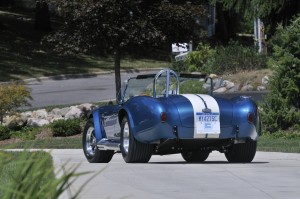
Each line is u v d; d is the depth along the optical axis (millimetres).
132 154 22266
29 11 114562
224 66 53750
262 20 49750
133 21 41656
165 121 21234
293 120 35688
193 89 24000
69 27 42969
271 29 49594
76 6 41094
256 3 47375
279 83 35938
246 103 22422
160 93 23062
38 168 8008
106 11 41094
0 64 75688
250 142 23047
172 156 29094
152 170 21078
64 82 70562
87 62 82625
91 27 42031
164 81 23141
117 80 44281
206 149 22500
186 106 21484
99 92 60438
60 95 58844
